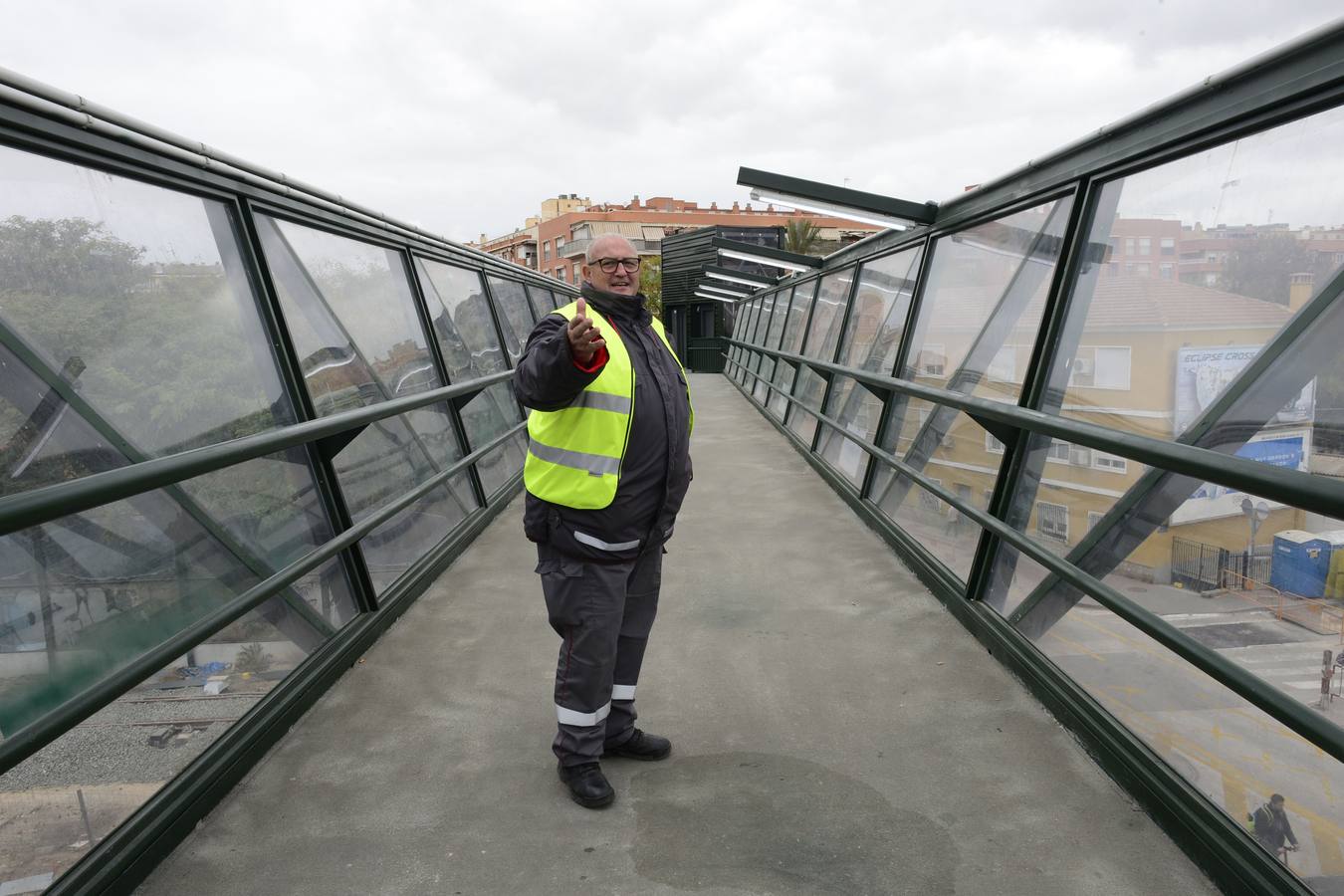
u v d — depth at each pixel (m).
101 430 2.30
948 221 4.70
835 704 2.85
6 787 1.79
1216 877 1.91
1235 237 2.36
